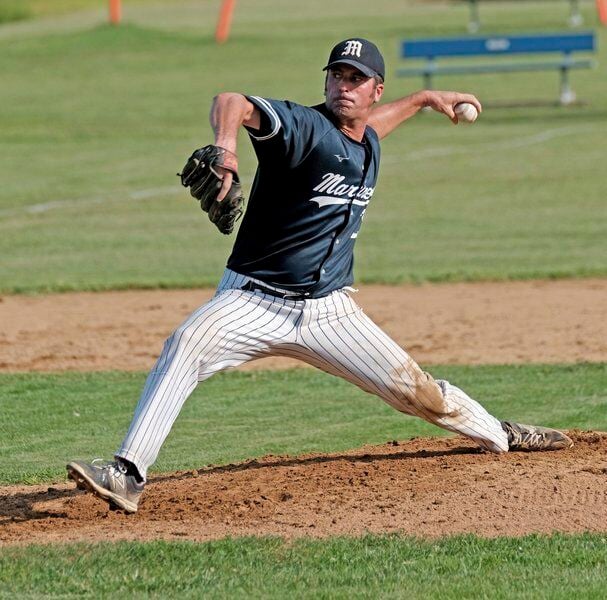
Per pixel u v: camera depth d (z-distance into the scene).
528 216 59.84
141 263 51.28
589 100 98.88
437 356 35.94
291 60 117.19
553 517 19.89
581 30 130.38
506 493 20.92
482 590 16.86
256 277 19.55
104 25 137.00
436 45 99.94
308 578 17.38
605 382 32.50
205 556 18.20
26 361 36.06
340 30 137.25
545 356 35.72
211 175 17.02
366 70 18.81
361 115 19.19
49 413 30.20
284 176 18.81
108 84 108.81
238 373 34.62
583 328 39.22
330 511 20.33
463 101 22.36
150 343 38.25
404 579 17.31
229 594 16.78
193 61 119.44
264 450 26.16
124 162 76.00
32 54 124.81
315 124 18.55
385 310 42.53
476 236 55.66
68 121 91.56
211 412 30.23
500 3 162.88
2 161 76.56
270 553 18.34
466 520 19.80
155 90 104.81
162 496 21.52
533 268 48.78
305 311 19.91
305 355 20.52
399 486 21.48
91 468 19.09
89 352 37.12
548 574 17.52
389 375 20.97
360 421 29.12
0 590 16.97
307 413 30.05
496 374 33.56
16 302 44.78
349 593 16.78
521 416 29.00
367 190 19.72
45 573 17.58
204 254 53.19
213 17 154.38
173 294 46.00
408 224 58.75
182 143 82.19
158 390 19.14
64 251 53.72
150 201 65.12
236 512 20.42
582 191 65.62
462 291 45.66
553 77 111.19
